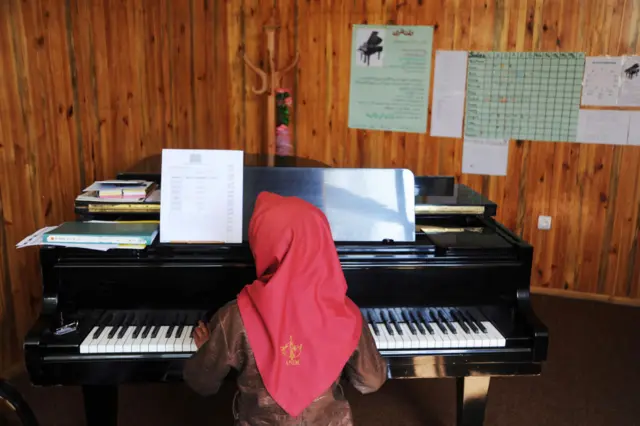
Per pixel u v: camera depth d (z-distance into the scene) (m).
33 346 1.76
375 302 1.97
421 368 1.88
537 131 3.99
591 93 3.83
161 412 2.63
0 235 2.70
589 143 3.90
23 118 2.81
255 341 1.44
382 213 2.04
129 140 3.75
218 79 4.38
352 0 4.13
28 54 2.82
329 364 1.44
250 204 2.05
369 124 4.30
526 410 2.71
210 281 1.92
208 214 1.96
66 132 3.13
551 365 3.13
